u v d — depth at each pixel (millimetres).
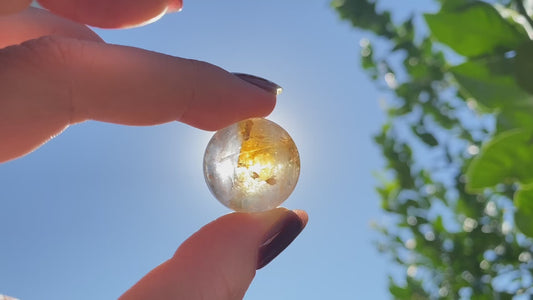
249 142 158
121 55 166
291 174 160
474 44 177
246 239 151
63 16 172
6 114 152
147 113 170
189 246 147
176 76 171
